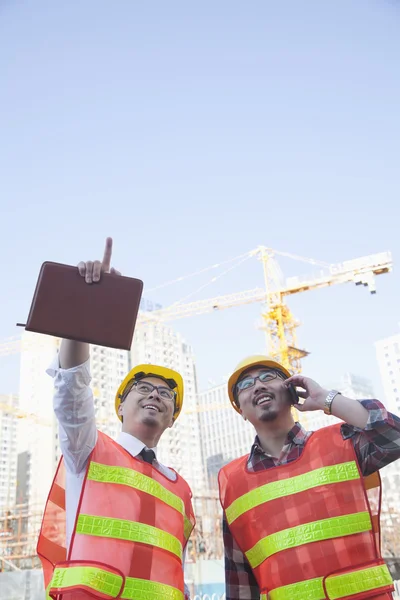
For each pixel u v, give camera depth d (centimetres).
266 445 488
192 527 473
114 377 8612
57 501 434
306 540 421
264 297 7269
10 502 8156
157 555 402
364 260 7025
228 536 480
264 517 445
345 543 414
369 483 446
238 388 509
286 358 6750
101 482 410
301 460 456
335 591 399
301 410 464
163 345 9819
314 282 6988
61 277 368
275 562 426
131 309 371
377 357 9156
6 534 5141
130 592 377
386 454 422
